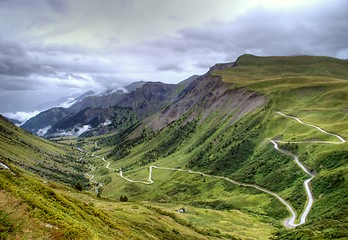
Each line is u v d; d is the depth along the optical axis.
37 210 37.31
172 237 72.69
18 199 37.38
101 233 45.28
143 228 70.56
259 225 142.12
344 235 89.81
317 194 170.38
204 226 115.69
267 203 192.62
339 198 151.50
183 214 135.12
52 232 34.59
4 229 32.06
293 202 178.50
